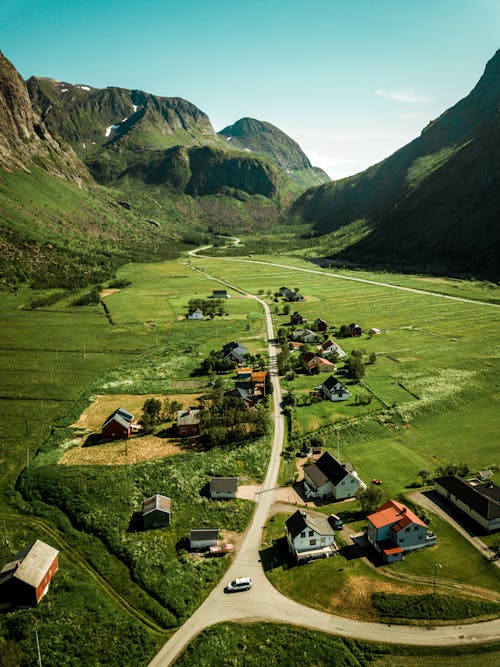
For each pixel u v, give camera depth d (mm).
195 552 61281
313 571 57688
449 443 88375
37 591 52500
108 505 69938
